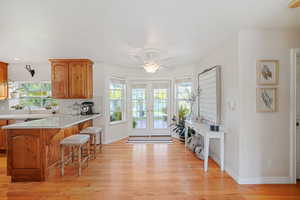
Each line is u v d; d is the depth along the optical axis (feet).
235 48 9.20
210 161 12.10
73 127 13.26
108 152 14.12
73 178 9.63
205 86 13.46
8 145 9.38
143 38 9.77
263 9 6.68
